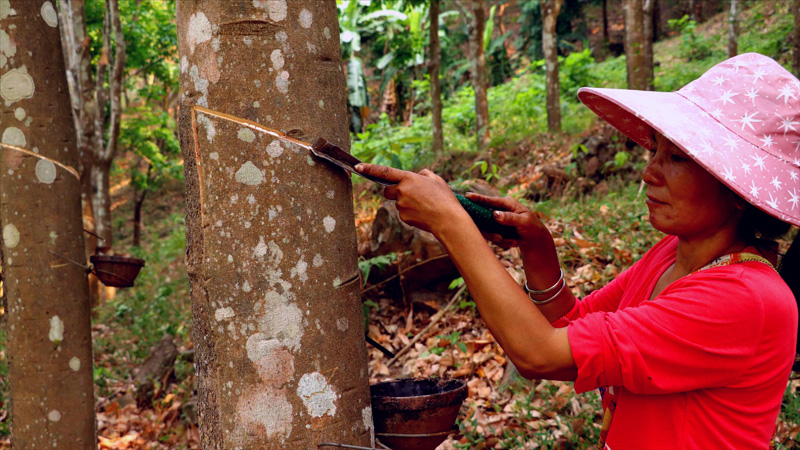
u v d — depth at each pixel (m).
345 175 1.26
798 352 1.33
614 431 1.21
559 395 3.40
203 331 1.21
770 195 1.06
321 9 1.26
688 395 1.12
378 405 1.34
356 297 1.28
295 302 1.18
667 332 1.05
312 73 1.22
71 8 8.16
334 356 1.22
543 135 9.35
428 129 13.18
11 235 2.76
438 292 4.77
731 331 1.04
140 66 13.30
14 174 2.74
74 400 2.84
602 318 1.11
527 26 20.95
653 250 1.43
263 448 1.16
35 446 2.78
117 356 6.25
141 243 17.62
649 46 10.20
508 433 3.19
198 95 1.20
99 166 9.40
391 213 4.79
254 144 1.17
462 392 1.38
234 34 1.17
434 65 10.30
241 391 1.17
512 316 1.10
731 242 1.18
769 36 12.52
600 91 1.23
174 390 5.00
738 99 1.12
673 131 1.07
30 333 2.76
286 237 1.18
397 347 4.43
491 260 1.13
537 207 5.48
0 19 2.69
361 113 14.08
